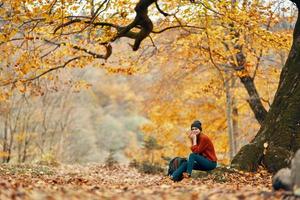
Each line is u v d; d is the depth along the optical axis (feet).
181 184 34.76
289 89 44.42
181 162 40.11
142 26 46.98
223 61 64.44
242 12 51.31
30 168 61.67
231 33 58.13
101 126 177.06
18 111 105.60
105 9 48.96
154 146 98.63
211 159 39.81
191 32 60.29
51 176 49.14
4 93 55.11
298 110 43.29
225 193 26.58
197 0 50.31
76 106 147.95
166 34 72.95
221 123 93.86
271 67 74.28
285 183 26.07
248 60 68.74
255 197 24.85
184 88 89.66
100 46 54.75
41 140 113.39
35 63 50.03
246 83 68.23
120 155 160.45
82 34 53.16
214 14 55.36
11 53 50.34
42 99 110.11
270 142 43.34
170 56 73.10
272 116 44.52
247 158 42.91
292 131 42.88
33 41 48.06
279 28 72.74
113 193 27.48
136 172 75.10
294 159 25.61
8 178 35.06
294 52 45.27
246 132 96.32
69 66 55.88
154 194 27.02
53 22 48.03
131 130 183.21
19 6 45.70
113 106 208.44
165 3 55.57
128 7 51.19
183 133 98.78
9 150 101.04
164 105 94.17
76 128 144.77
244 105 91.30
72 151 136.98
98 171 73.92
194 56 73.87
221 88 77.61
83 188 29.63
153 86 93.04
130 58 63.62
